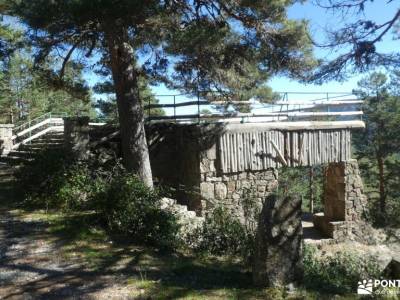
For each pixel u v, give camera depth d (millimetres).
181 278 5852
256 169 13711
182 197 13945
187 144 13609
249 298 5055
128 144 11234
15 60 30750
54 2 8578
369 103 28484
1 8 10312
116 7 8516
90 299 5086
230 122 13398
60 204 9180
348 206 15367
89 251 6863
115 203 8086
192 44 10445
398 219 9445
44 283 5566
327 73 8359
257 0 10570
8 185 11398
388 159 28984
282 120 14484
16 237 7406
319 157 14875
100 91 15141
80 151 11359
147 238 7535
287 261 5363
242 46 12102
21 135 17172
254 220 8492
